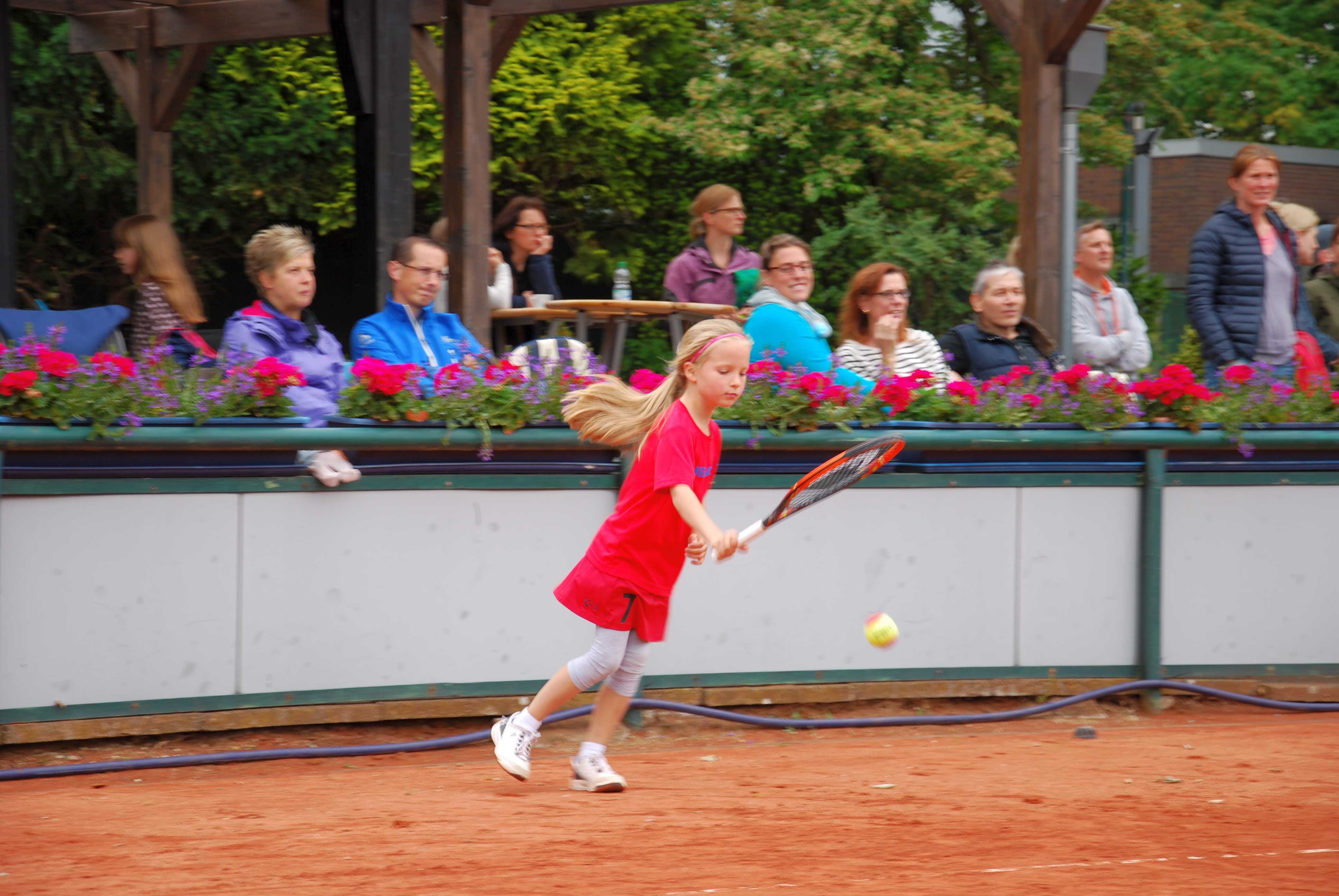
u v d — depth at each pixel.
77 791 6.43
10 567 6.86
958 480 8.67
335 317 15.70
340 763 7.30
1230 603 9.26
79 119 20.34
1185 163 28.67
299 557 7.48
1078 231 10.62
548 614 8.02
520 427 7.79
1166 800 6.16
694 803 6.07
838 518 8.47
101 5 16.73
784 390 8.30
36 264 20.91
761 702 8.35
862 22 22.34
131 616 7.12
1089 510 8.95
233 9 15.88
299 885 4.66
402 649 7.71
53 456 6.92
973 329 9.56
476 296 10.98
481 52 11.06
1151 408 9.02
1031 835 5.39
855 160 22.45
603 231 24.52
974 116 23.09
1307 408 9.34
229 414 7.24
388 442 7.49
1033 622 8.86
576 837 5.36
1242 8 31.62
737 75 23.53
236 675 7.37
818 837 5.36
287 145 21.11
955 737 8.16
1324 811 5.91
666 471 6.07
